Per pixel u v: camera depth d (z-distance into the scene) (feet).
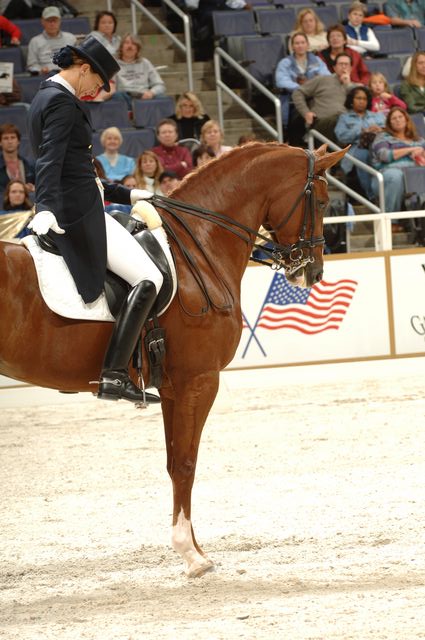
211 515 31.71
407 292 55.21
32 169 63.26
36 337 24.07
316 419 46.65
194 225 26.94
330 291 54.85
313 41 76.07
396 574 24.98
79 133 24.27
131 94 71.46
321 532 29.19
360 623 21.08
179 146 62.39
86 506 33.88
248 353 54.75
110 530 30.86
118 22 80.64
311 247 27.73
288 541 28.50
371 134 67.72
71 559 28.02
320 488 34.47
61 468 39.86
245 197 27.50
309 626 21.04
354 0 85.20
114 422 49.42
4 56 72.95
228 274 27.12
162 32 81.00
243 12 79.00
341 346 55.11
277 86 73.36
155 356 25.43
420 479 34.99
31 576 26.63
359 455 39.19
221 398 49.96
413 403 49.03
